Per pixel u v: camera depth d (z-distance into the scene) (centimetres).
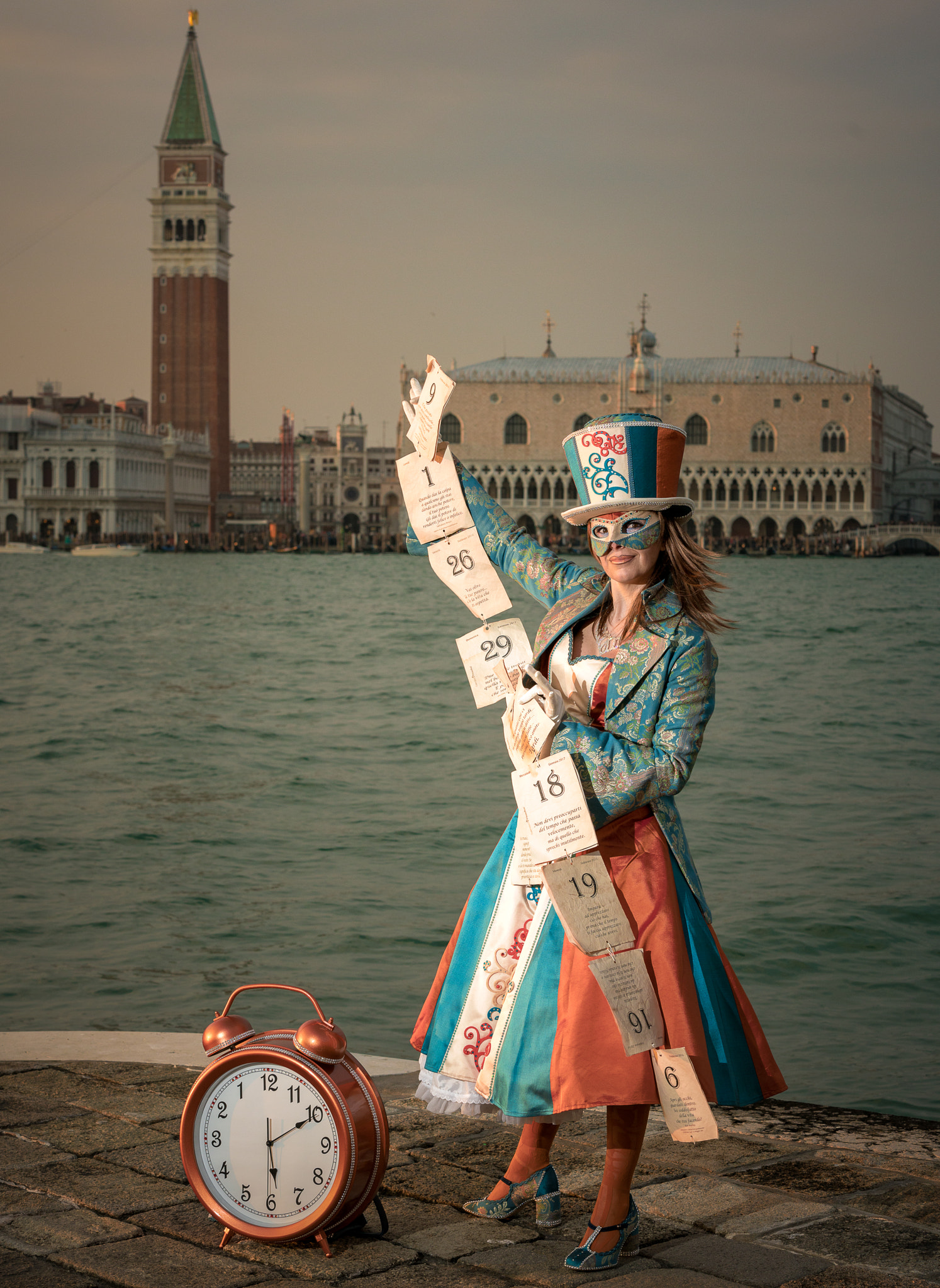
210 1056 408
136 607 7862
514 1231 404
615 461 411
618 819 401
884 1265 374
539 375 16875
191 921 1367
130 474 19900
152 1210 412
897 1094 928
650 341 18150
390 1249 391
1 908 1412
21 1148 461
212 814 1906
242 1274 372
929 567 14925
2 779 2214
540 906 400
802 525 17612
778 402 16925
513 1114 387
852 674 3972
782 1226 400
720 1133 491
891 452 19575
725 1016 391
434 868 1596
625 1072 374
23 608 7681
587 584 438
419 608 7969
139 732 2741
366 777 2208
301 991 417
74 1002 1121
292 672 4084
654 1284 364
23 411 19475
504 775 2216
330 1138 386
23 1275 369
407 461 468
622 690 406
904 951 1258
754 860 1600
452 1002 412
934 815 1852
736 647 5003
